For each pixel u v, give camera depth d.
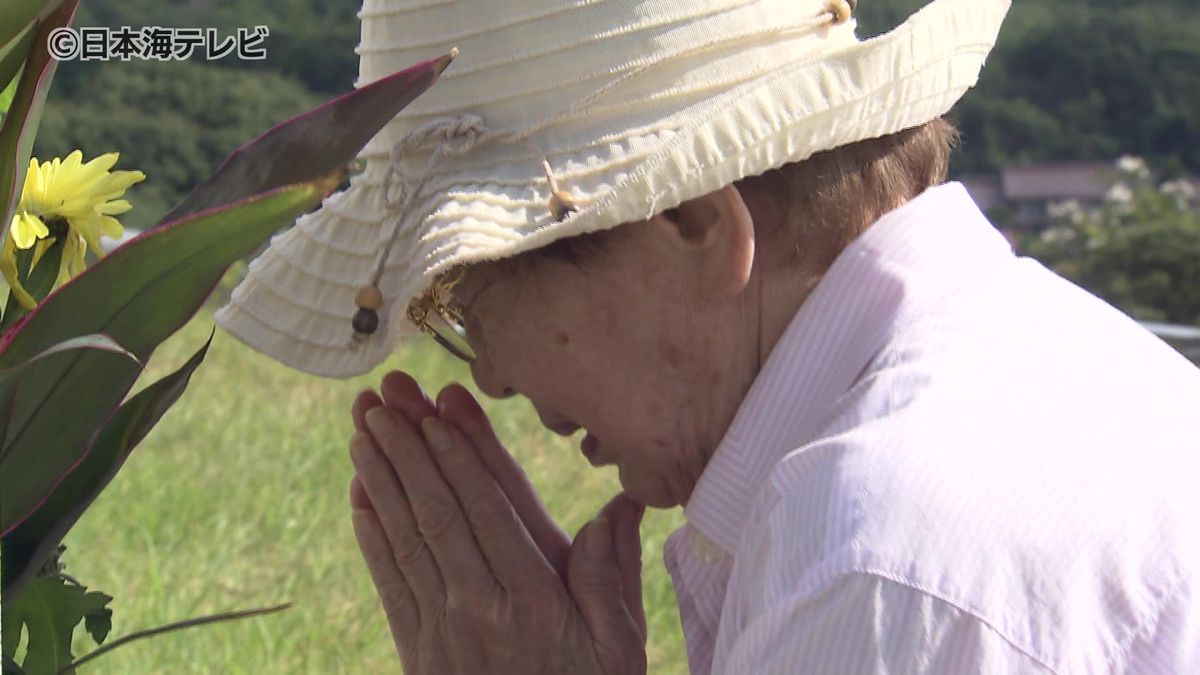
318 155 1.27
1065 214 15.60
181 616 3.33
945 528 1.26
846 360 1.46
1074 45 23.16
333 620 3.43
